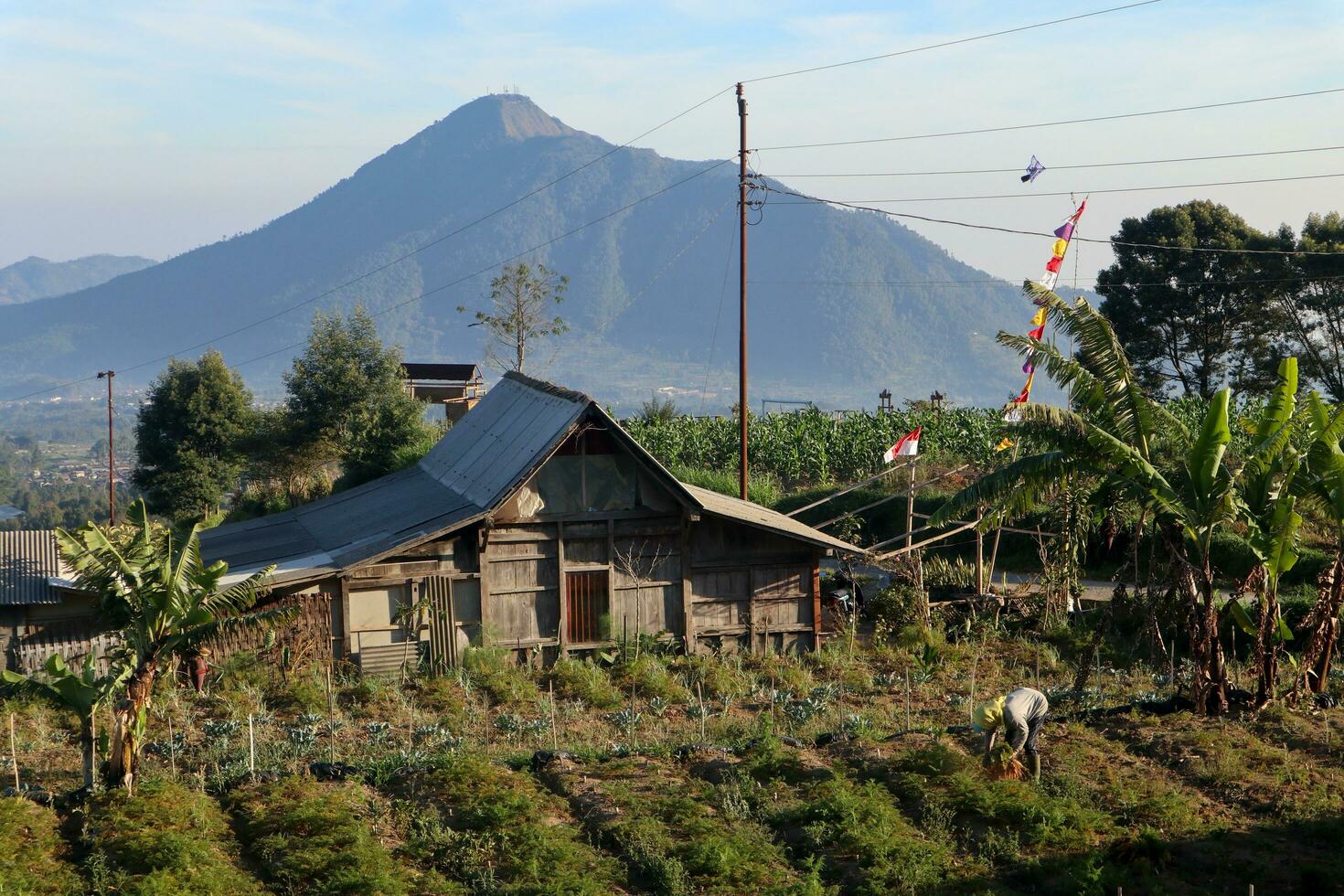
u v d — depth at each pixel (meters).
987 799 15.15
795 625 27.16
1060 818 14.58
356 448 54.81
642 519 26.02
